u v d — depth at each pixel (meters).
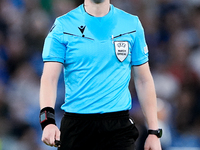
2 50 33.69
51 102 12.33
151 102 13.60
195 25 38.97
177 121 31.89
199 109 32.72
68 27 12.80
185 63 35.69
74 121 12.84
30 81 31.59
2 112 29.92
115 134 12.78
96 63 12.65
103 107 12.72
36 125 29.92
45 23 36.16
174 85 33.28
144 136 25.33
